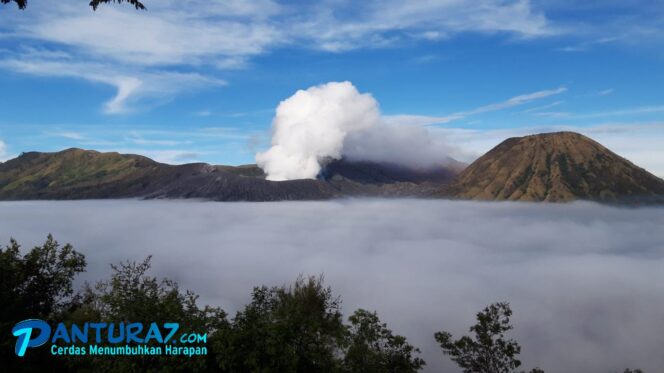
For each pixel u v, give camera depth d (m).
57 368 15.40
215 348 13.77
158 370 13.12
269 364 13.88
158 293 16.42
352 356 17.69
